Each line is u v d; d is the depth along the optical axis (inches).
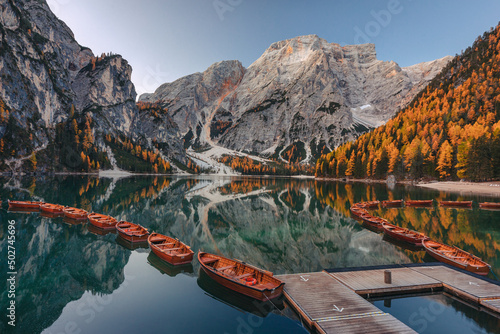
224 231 1421.0
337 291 644.7
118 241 1156.5
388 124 7317.9
